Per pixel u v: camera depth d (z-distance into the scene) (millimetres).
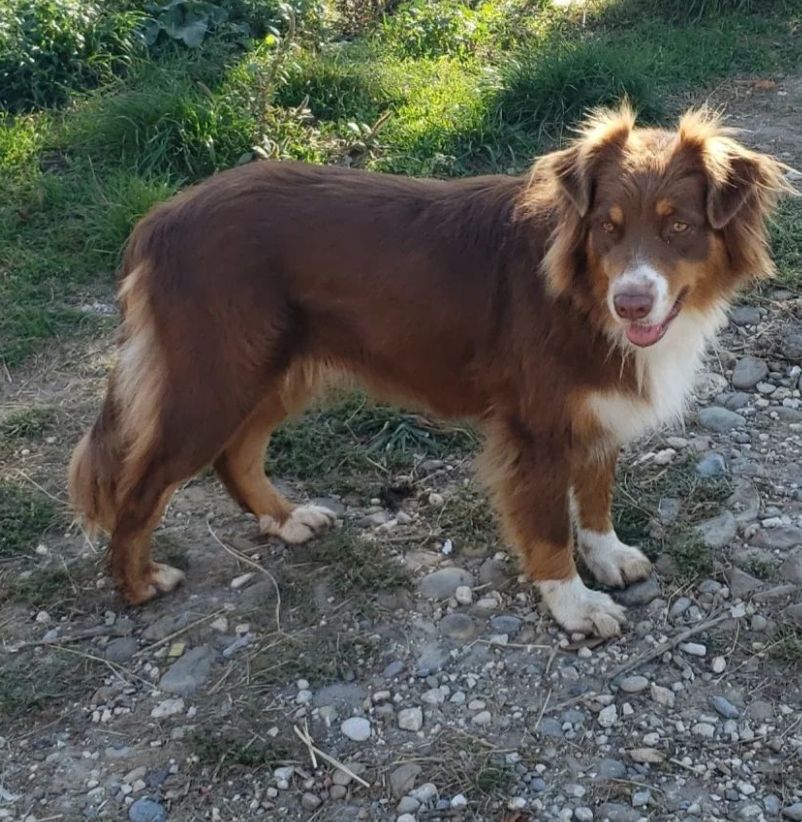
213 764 1021
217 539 1317
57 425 1525
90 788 1011
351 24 2775
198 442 1140
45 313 1737
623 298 945
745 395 1482
